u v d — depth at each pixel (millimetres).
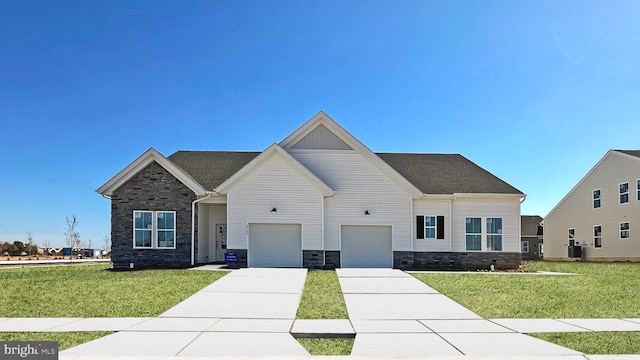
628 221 29875
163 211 20922
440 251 22406
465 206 22781
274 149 21156
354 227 22062
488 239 22656
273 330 8781
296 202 21250
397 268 21766
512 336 8367
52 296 12367
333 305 11375
